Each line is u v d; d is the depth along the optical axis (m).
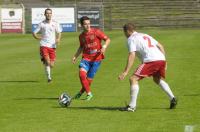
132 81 24.08
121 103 26.55
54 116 23.12
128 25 23.94
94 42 28.28
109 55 54.66
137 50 24.05
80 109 24.91
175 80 35.44
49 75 35.78
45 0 117.44
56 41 37.09
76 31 99.94
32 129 20.47
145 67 23.91
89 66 28.33
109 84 33.97
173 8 110.88
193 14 109.44
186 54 54.22
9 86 34.00
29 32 101.75
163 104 26.06
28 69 44.25
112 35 86.81
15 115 23.52
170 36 80.94
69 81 35.97
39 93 30.72
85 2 110.75
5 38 84.94
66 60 50.53
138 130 20.12
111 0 113.19
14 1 115.50
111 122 21.69
